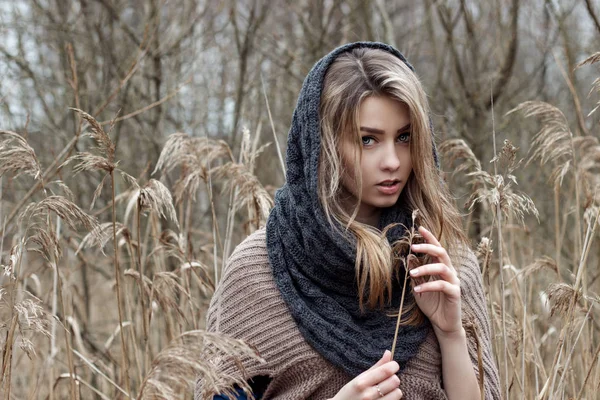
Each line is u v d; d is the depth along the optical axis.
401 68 1.68
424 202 1.75
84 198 4.88
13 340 2.15
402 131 1.67
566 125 2.51
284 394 1.75
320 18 5.71
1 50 4.63
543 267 2.65
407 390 1.70
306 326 1.71
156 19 4.80
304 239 1.71
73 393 2.13
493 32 5.66
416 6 6.61
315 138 1.69
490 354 1.84
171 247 2.74
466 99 4.95
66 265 3.32
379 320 1.71
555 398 2.16
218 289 1.89
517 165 2.05
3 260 2.96
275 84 6.00
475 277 1.83
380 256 1.63
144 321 2.21
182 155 2.65
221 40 5.88
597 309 3.01
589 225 2.25
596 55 2.13
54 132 4.76
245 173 2.63
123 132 5.41
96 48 5.09
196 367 1.45
